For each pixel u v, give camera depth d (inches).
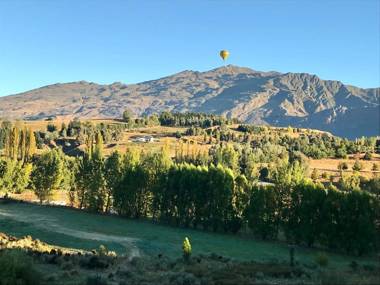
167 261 1610.5
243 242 2480.3
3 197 4104.3
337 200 2389.3
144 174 3395.7
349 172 6043.3
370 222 2294.5
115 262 1529.3
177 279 1229.1
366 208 2313.0
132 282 1216.8
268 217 2664.9
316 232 2431.1
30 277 1090.1
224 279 1266.0
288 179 2637.8
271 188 2674.7
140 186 3388.3
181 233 2714.1
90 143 4931.1
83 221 2967.5
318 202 2447.1
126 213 3422.7
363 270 1531.7
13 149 5295.3
